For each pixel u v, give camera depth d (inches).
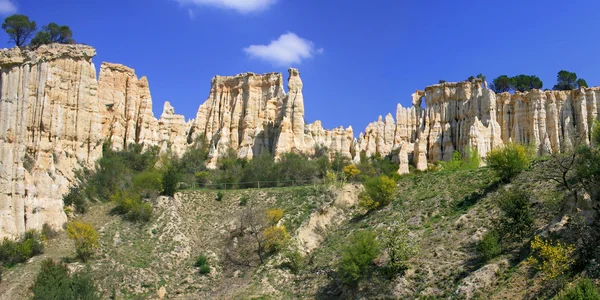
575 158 2233.0
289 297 2308.1
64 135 3567.9
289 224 2952.8
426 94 5319.9
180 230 3041.3
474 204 2529.5
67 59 3693.4
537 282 1624.0
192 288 2561.5
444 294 1845.5
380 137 5260.8
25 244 2642.7
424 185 3009.4
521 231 1947.6
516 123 4699.8
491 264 1827.0
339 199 3169.3
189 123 5629.9
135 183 3415.4
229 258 2785.4
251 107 5226.4
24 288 2340.1
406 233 2266.2
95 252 2704.2
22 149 2997.0
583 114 4466.0
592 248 1582.2
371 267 2155.5
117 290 2434.8
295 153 4490.7
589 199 1809.8
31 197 2965.1
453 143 4916.3
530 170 2630.4
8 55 3073.3
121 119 4638.3
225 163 4527.6
